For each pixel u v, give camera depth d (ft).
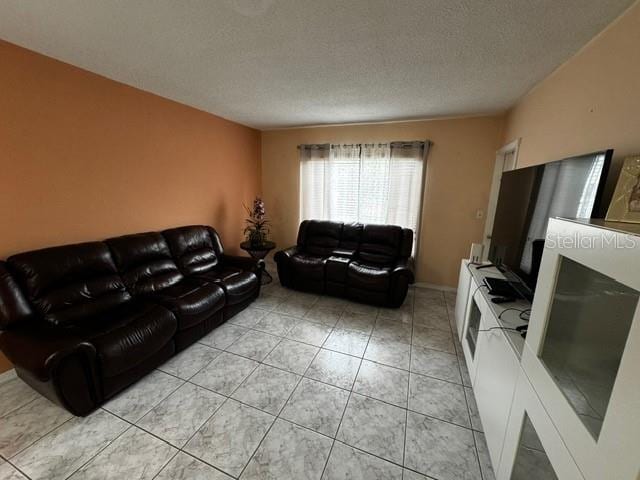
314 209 14.48
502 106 9.87
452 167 11.93
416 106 10.09
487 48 5.86
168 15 4.93
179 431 5.39
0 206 6.26
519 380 3.86
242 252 14.49
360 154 13.19
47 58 6.73
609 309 2.39
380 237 12.52
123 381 6.18
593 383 2.52
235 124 13.30
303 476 4.63
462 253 12.37
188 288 8.77
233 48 6.11
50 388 5.26
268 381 6.81
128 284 8.09
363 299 11.06
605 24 4.81
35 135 6.69
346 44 5.84
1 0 4.57
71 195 7.52
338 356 7.84
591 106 5.20
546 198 5.23
